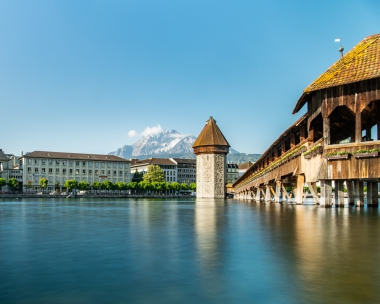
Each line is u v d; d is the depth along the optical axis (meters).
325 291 6.39
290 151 39.09
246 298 6.11
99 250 10.50
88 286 6.84
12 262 8.92
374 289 6.47
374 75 24.77
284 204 45.28
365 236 12.68
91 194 158.75
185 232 14.85
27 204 59.69
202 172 120.50
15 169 159.88
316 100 29.30
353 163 26.19
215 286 6.75
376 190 31.64
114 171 181.00
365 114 32.62
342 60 28.94
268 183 55.00
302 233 13.66
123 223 19.92
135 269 8.06
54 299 6.15
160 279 7.25
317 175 27.67
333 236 12.73
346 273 7.52
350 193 32.88
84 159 173.38
